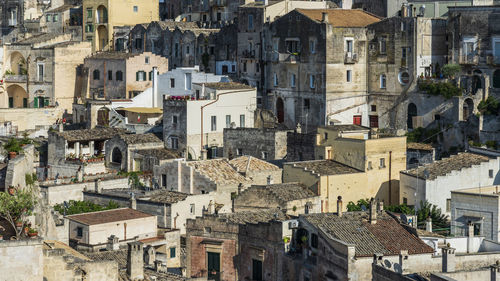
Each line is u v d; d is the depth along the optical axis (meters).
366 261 125.50
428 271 123.38
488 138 184.88
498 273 114.06
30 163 128.75
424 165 170.88
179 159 185.50
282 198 159.12
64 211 167.50
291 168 169.88
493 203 145.62
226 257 146.50
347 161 174.00
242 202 161.62
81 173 189.25
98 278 112.06
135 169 199.88
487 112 188.88
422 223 154.38
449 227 156.00
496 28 194.00
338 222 136.00
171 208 163.38
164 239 158.88
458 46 198.75
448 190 165.38
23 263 98.56
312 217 138.00
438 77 198.25
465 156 171.62
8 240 98.56
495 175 168.38
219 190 173.00
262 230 142.25
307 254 135.62
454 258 119.56
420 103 197.62
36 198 115.38
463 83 194.12
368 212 140.12
